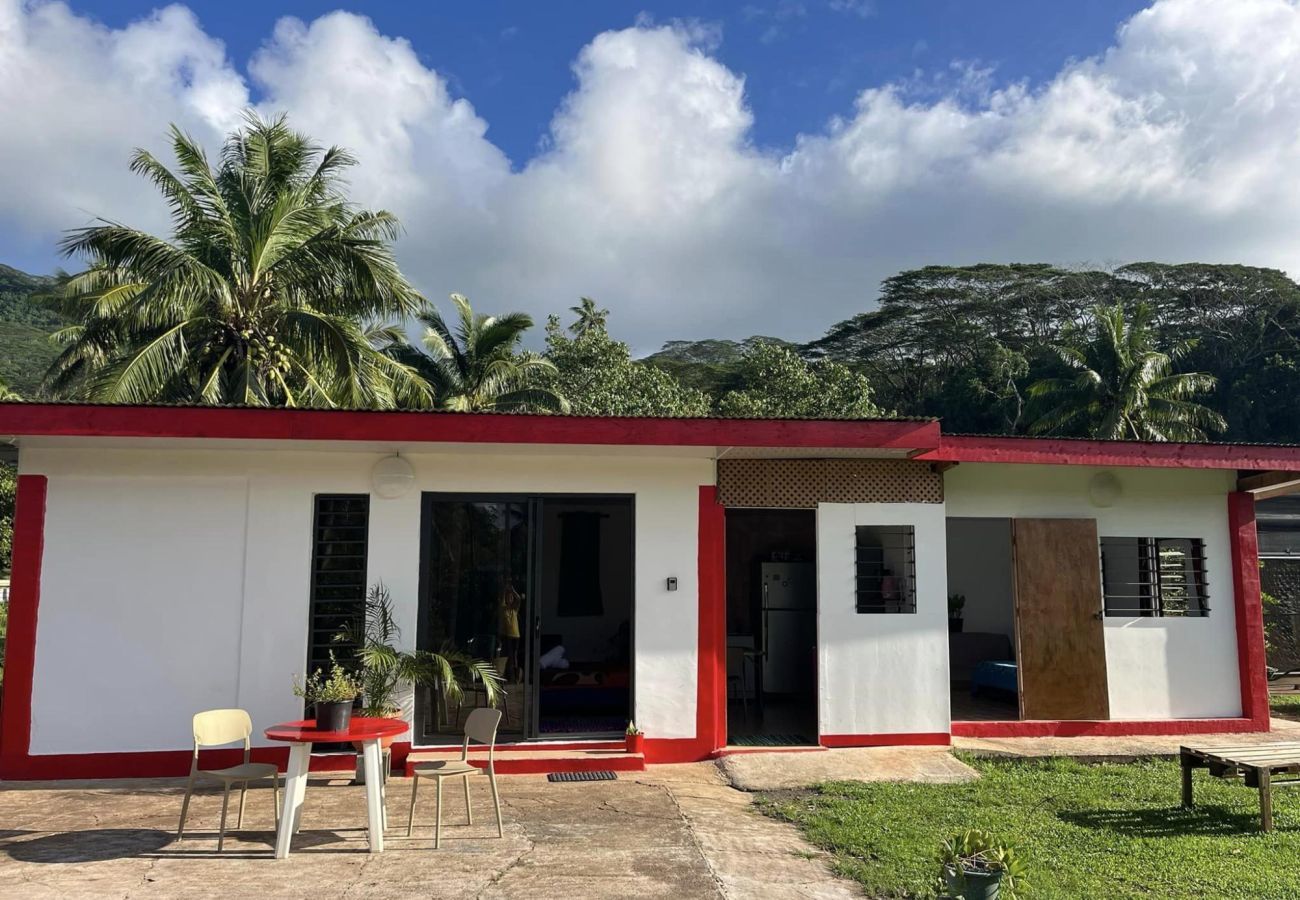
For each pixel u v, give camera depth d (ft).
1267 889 16.07
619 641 34.14
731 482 27.73
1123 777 24.48
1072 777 24.44
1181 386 99.71
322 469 26.04
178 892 15.72
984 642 40.70
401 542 26.02
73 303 53.67
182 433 22.88
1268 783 19.58
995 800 22.03
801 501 27.96
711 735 26.68
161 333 48.39
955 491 29.63
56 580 24.85
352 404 47.55
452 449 25.57
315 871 16.89
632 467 27.27
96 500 25.22
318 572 25.88
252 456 25.86
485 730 19.57
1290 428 135.03
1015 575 29.58
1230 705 29.99
